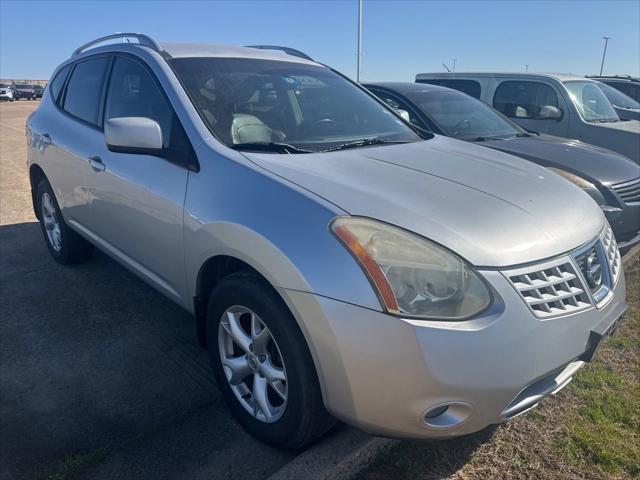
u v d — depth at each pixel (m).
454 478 2.29
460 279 1.95
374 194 2.22
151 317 3.69
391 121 3.56
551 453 2.44
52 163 4.16
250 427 2.49
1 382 2.93
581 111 7.10
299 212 2.13
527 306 2.00
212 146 2.62
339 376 1.99
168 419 2.65
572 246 2.25
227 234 2.32
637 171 4.84
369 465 2.35
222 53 3.41
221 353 2.60
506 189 2.48
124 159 3.15
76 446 2.45
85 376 3.00
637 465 2.38
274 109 3.09
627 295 4.11
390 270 1.93
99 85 3.72
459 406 1.94
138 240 3.11
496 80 7.84
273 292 2.21
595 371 3.07
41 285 4.18
